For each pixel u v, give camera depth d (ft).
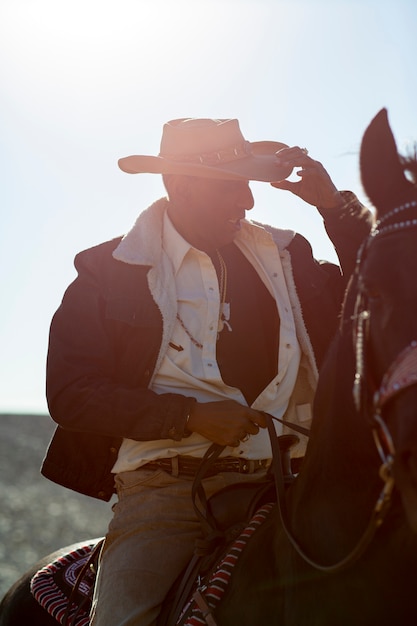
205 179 12.37
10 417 172.35
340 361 9.00
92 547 14.29
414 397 7.38
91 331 11.96
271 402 12.11
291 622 9.18
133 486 11.89
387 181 8.61
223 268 12.50
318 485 9.24
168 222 12.53
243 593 9.78
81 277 12.30
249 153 12.46
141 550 11.37
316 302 12.71
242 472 11.94
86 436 12.60
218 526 11.07
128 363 11.96
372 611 8.65
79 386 11.52
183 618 10.18
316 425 9.48
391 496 8.39
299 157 12.25
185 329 12.01
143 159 12.17
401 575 8.50
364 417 8.21
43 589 13.10
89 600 12.39
